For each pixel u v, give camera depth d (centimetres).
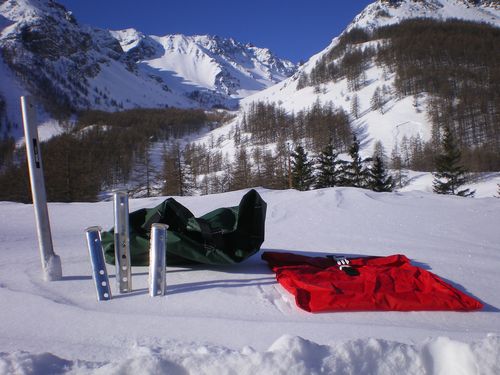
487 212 717
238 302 255
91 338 202
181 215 323
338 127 8369
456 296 263
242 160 3947
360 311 246
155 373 141
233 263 315
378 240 496
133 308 240
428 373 150
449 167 2978
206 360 146
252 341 202
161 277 259
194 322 222
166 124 11888
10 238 486
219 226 367
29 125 274
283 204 791
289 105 12669
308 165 2994
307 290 264
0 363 147
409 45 13288
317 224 602
